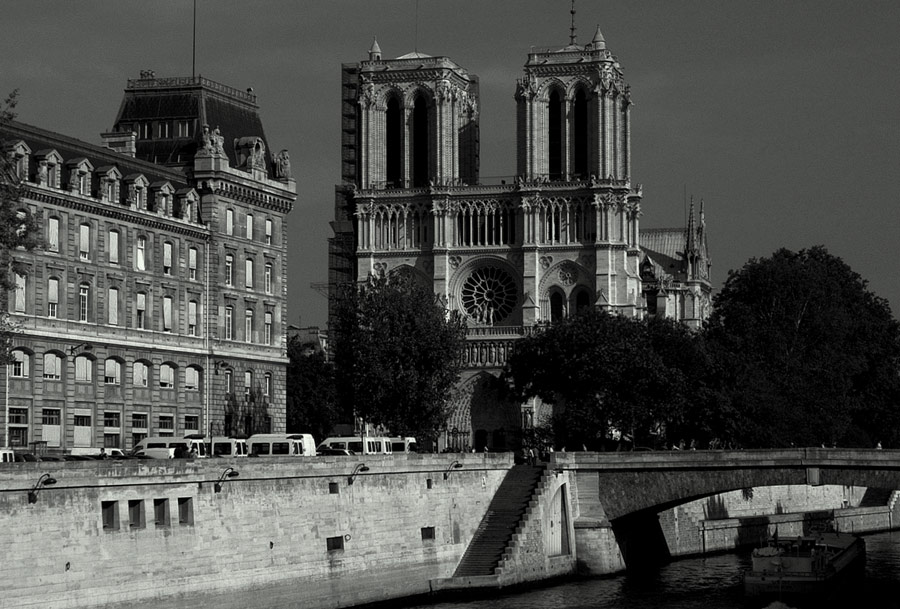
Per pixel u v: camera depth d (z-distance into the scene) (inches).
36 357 6245.1
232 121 7844.5
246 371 7514.8
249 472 4820.4
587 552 6279.5
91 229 6545.3
